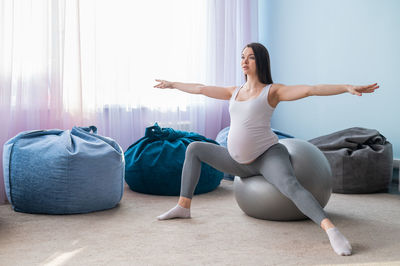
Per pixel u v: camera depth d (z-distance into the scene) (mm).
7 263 1885
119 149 3098
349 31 4410
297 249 2092
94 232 2387
